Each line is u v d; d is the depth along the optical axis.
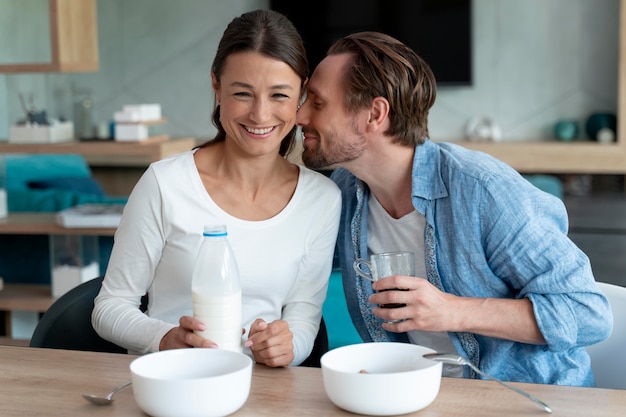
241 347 1.48
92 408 1.29
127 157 7.55
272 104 1.72
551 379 1.75
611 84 7.34
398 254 1.56
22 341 3.66
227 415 1.24
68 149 4.00
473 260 1.72
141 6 7.96
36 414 1.26
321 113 1.80
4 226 3.90
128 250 1.81
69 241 3.89
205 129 7.98
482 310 1.64
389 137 1.77
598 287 1.85
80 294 1.94
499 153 7.14
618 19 7.29
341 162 1.82
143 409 1.24
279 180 1.89
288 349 1.48
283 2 7.66
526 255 1.67
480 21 7.48
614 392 1.32
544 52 7.42
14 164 5.40
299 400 1.31
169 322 1.83
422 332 1.84
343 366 1.33
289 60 1.71
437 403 1.28
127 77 8.06
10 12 4.62
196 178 1.83
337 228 1.92
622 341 1.81
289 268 1.84
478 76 7.54
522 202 1.69
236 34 1.71
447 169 1.75
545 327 1.63
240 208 1.84
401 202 1.85
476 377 1.78
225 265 1.45
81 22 4.07
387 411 1.23
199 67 7.93
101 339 1.96
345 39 1.82
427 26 7.42
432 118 7.66
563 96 7.43
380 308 1.60
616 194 7.22
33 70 3.91
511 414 1.24
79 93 4.61
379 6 7.49
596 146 6.95
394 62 1.75
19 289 4.04
